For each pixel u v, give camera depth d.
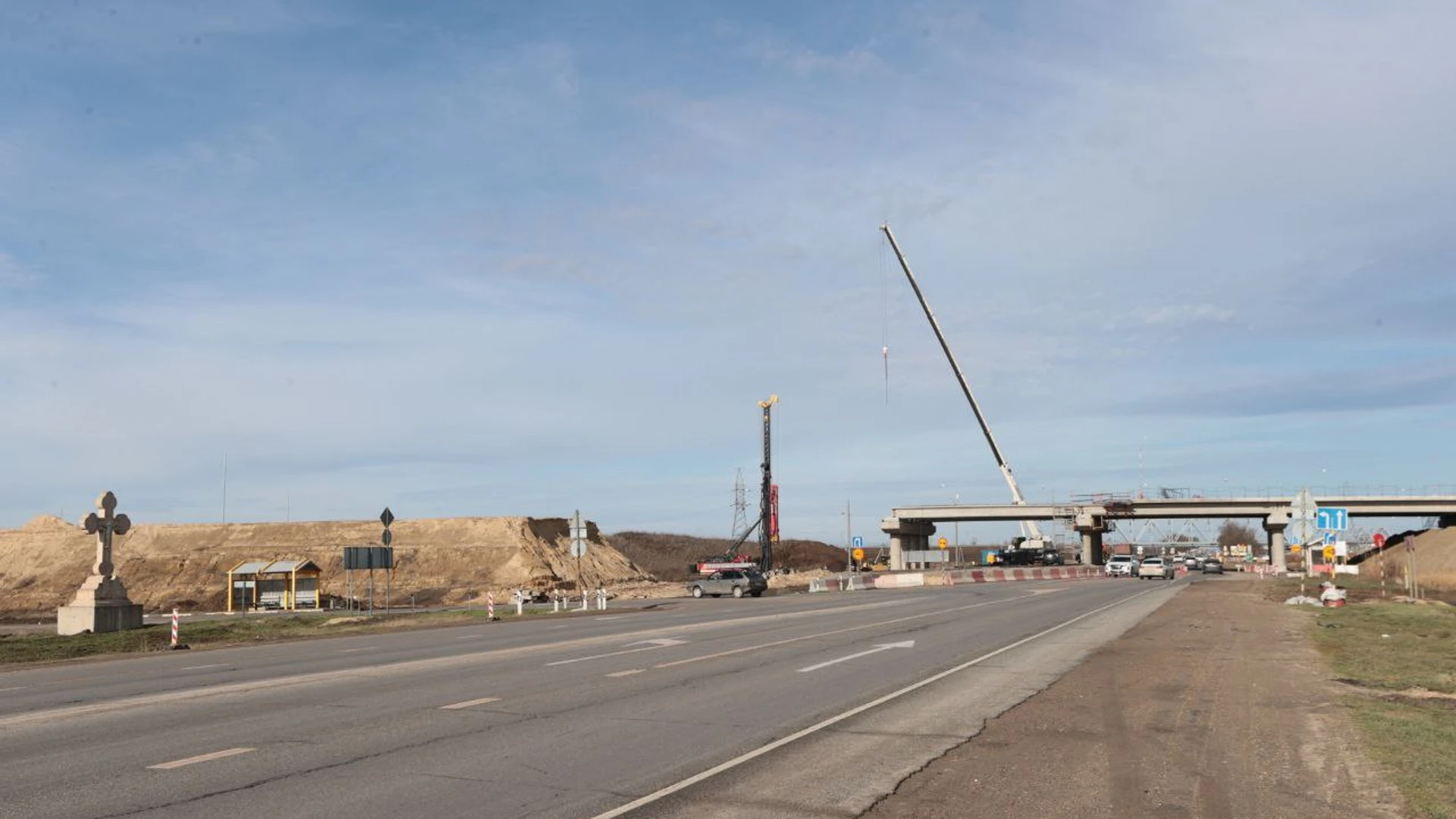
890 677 16.77
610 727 11.94
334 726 12.08
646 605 48.81
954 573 70.50
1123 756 10.19
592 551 93.88
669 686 15.66
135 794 8.63
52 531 87.69
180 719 12.71
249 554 83.38
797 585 74.88
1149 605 38.34
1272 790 8.70
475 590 74.00
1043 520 107.88
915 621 30.75
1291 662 18.38
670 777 9.32
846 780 9.20
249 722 12.41
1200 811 8.07
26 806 8.22
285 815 7.95
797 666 18.50
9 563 83.31
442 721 12.39
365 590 76.12
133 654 25.53
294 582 58.69
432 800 8.44
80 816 7.91
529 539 84.12
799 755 10.30
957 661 19.22
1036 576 79.56
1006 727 11.91
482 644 24.92
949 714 12.94
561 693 14.90
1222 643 22.38
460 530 86.25
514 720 12.50
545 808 8.17
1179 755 10.23
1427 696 13.98
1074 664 18.69
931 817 7.94
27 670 20.45
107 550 36.94
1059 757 10.18
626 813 8.03
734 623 30.69
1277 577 75.62
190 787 8.88
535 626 32.56
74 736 11.52
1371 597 43.91
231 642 30.56
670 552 142.12
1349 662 18.19
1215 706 13.32
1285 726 11.73
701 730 11.73
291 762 9.94
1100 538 105.94
